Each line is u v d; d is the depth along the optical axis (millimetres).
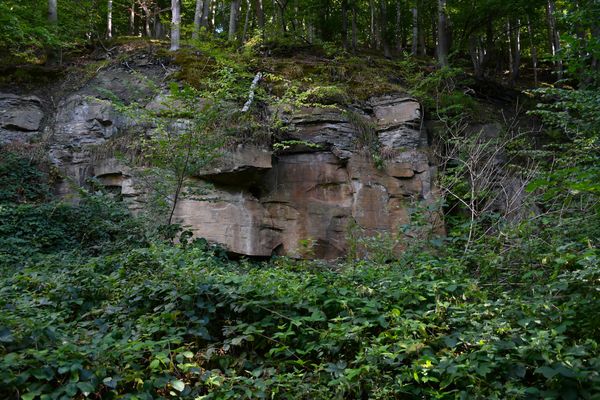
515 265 5340
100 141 10797
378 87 11992
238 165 9328
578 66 7742
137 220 8117
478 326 3820
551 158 11836
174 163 8047
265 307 4348
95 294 4934
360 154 10570
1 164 9836
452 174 10695
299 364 4020
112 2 16516
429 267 5258
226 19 21047
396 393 3562
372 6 19781
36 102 11469
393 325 4180
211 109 8523
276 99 10492
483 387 3357
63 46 12930
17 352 3350
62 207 8969
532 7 16188
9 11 11797
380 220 10234
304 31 17688
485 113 13211
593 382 3057
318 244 9930
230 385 3660
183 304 4469
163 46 13539
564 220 5730
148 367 3600
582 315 3736
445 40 15469
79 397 3311
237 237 9531
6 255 7320
